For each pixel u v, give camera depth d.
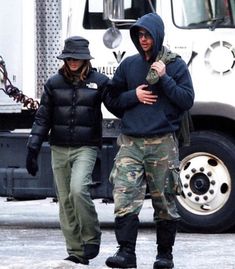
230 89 29.16
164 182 22.44
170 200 22.64
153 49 22.23
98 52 29.36
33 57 30.64
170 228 22.75
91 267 22.47
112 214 35.97
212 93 29.20
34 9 30.58
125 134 22.47
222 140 29.36
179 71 22.36
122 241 22.16
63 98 23.12
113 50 29.23
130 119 22.38
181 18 29.25
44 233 30.45
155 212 22.80
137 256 25.64
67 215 23.31
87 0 29.55
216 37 29.16
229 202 29.30
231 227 29.50
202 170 29.47
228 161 29.28
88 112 23.08
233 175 29.25
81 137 23.02
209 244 27.58
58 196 23.42
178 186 22.56
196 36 29.22
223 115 29.20
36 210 37.47
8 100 30.84
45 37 30.52
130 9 28.94
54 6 30.42
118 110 22.75
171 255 22.95
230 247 27.06
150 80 22.06
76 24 29.62
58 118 23.17
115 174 22.47
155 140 22.28
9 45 30.80
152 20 22.16
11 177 30.58
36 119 23.39
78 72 23.17
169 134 22.38
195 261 24.83
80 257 23.20
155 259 24.59
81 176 22.72
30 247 27.33
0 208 38.25
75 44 23.00
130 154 22.39
